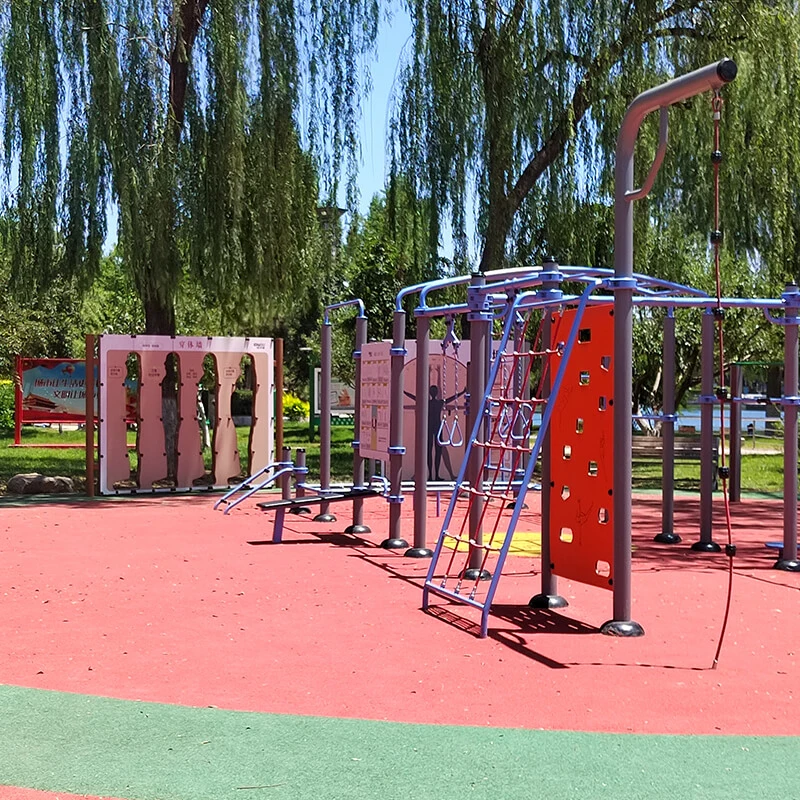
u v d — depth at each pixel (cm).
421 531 1003
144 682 540
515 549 1072
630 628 671
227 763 412
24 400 2523
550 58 1706
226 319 1931
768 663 602
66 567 916
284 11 1673
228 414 1688
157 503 1487
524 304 806
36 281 1633
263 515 1345
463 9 1731
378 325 2828
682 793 385
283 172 1680
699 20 1703
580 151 1739
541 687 541
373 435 1155
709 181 1756
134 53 1575
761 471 2331
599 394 709
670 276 1927
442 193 1755
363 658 598
